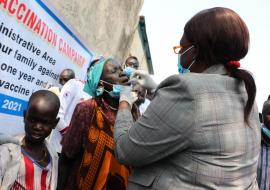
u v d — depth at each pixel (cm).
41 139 172
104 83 212
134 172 137
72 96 327
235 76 130
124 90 171
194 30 133
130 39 895
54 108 175
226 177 119
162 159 128
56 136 308
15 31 255
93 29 573
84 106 203
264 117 278
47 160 179
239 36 126
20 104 288
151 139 124
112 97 213
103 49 664
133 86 177
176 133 120
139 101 206
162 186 125
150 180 128
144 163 128
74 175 202
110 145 203
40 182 171
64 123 310
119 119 150
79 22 498
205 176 118
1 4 231
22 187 162
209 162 118
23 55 275
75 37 383
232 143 120
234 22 126
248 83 126
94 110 204
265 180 272
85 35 539
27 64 285
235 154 121
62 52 354
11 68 262
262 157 276
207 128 118
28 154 168
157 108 125
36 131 169
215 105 121
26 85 292
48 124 173
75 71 416
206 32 128
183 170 121
